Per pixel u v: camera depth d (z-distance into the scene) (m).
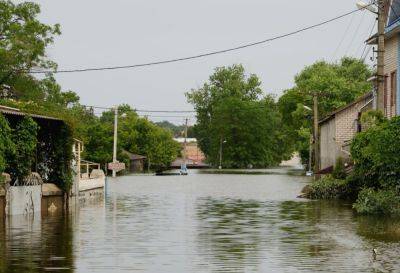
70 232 25.69
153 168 133.88
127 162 115.00
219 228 27.11
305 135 94.50
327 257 19.34
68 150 38.28
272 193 53.16
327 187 45.12
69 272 17.17
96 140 105.69
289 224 28.38
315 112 69.62
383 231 25.38
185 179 87.50
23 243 22.47
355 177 43.69
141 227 27.56
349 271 17.12
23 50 59.97
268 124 175.62
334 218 30.61
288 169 155.38
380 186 35.50
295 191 56.38
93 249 21.09
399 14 42.09
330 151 62.69
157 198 47.34
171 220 30.55
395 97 42.09
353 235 24.27
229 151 173.50
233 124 173.25
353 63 105.31
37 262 18.64
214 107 179.00
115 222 29.64
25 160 33.16
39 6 62.56
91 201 44.16
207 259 19.17
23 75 62.25
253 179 86.12
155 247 21.56
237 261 18.81
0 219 30.53
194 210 36.34
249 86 183.00
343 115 59.00
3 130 30.09
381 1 35.22
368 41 44.84
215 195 50.88
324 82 91.75
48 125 37.97
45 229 26.69
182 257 19.53
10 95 61.69
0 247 21.48
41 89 63.34
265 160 174.62
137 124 132.75
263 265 18.12
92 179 50.59
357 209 33.75
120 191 57.34
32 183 33.94
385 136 32.88
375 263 18.27
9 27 61.25
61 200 37.91
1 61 59.28
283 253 20.16
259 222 29.36
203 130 185.50
